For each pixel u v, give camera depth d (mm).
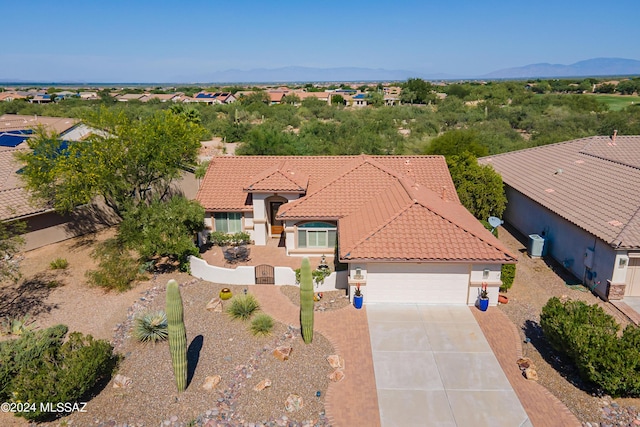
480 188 28188
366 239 19469
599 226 20453
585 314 15398
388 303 19750
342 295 20609
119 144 24875
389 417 13258
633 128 55125
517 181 30391
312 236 24906
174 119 27125
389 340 17016
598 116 65625
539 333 17484
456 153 38688
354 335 17344
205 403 13820
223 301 20141
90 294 21141
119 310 19672
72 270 23844
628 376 13164
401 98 126125
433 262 18609
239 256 25219
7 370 13766
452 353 16219
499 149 48844
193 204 24281
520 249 26625
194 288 21531
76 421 13227
